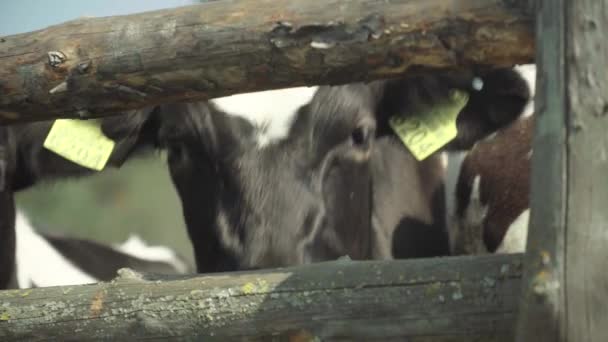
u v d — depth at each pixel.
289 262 6.50
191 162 6.94
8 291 4.94
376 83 7.12
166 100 4.89
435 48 4.37
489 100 7.31
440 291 4.19
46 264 9.27
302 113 6.76
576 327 3.84
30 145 7.98
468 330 4.17
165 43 4.70
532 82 7.20
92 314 4.70
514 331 4.06
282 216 6.59
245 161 6.72
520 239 7.14
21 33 5.09
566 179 3.89
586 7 3.92
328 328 4.32
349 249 6.78
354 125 6.85
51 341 4.79
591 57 3.92
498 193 7.32
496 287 4.14
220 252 6.76
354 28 4.41
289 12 4.50
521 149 7.36
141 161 7.98
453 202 7.68
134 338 4.62
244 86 4.70
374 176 7.34
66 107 5.04
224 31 4.59
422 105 7.21
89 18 5.04
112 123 7.41
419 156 7.12
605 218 3.88
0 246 8.23
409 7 4.36
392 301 4.24
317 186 6.70
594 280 3.85
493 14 4.25
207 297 4.48
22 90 5.01
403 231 7.63
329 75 4.56
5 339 4.85
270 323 4.38
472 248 7.50
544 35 4.01
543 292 3.85
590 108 3.91
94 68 4.84
